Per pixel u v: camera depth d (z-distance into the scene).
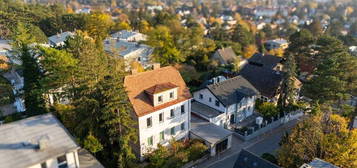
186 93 37.31
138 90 33.56
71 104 35.00
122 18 141.50
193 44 82.31
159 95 33.66
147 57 69.00
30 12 88.25
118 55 59.28
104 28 88.19
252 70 58.28
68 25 89.44
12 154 22.58
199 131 38.91
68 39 46.28
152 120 33.53
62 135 25.34
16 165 21.34
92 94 30.14
